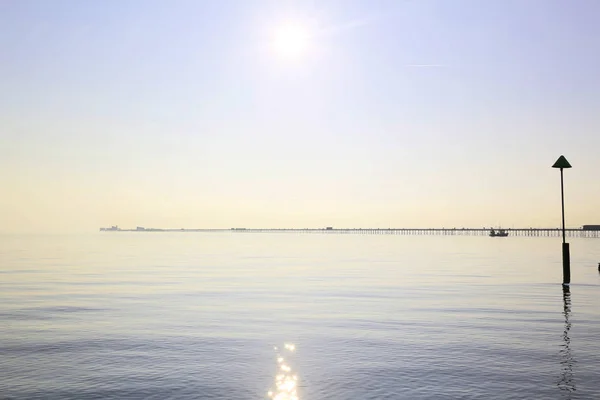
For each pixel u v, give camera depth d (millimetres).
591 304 22406
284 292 27438
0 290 28359
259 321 18672
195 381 11547
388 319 18969
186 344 15023
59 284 31547
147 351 14211
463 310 20953
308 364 12836
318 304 22938
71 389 11039
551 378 11531
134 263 53469
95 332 16719
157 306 22453
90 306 22453
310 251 86188
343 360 13180
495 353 13766
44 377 11883
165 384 11352
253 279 35094
